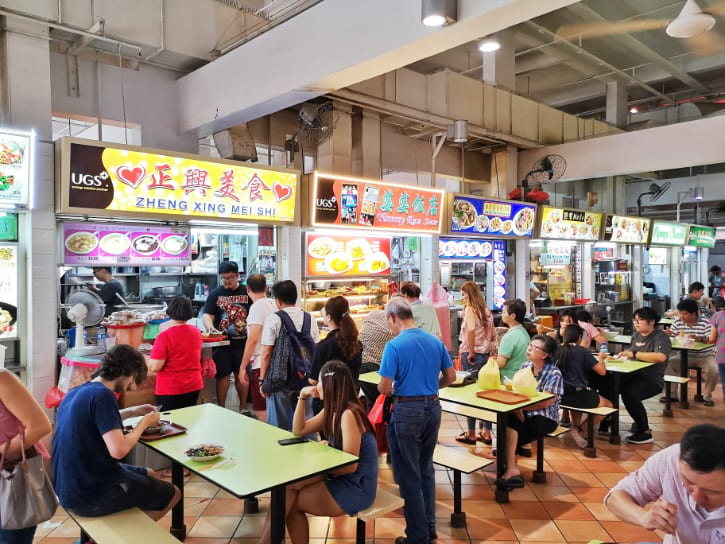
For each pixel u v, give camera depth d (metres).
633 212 17.14
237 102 5.82
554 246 10.65
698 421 6.27
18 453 2.46
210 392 5.71
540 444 4.40
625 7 9.00
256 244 7.16
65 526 3.66
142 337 5.01
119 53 5.80
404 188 7.36
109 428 2.72
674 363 7.32
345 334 3.88
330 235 7.05
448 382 3.60
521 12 3.65
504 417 4.00
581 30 9.66
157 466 4.36
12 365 4.73
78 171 4.71
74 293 5.05
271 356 4.18
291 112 8.05
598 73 11.75
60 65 5.87
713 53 11.12
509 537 3.54
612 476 4.57
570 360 5.19
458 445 5.29
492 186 10.79
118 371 2.90
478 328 5.52
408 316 3.50
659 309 14.12
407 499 3.24
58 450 2.76
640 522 1.79
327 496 2.90
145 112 6.49
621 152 9.64
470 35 4.00
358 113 8.30
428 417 3.30
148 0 5.98
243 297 5.82
